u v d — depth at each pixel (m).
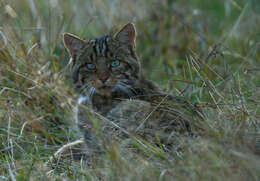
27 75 9.40
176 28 13.18
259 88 8.13
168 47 12.91
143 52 12.84
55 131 8.80
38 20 11.59
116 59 8.74
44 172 6.72
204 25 13.24
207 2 15.38
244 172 5.36
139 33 13.27
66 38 9.07
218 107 7.33
